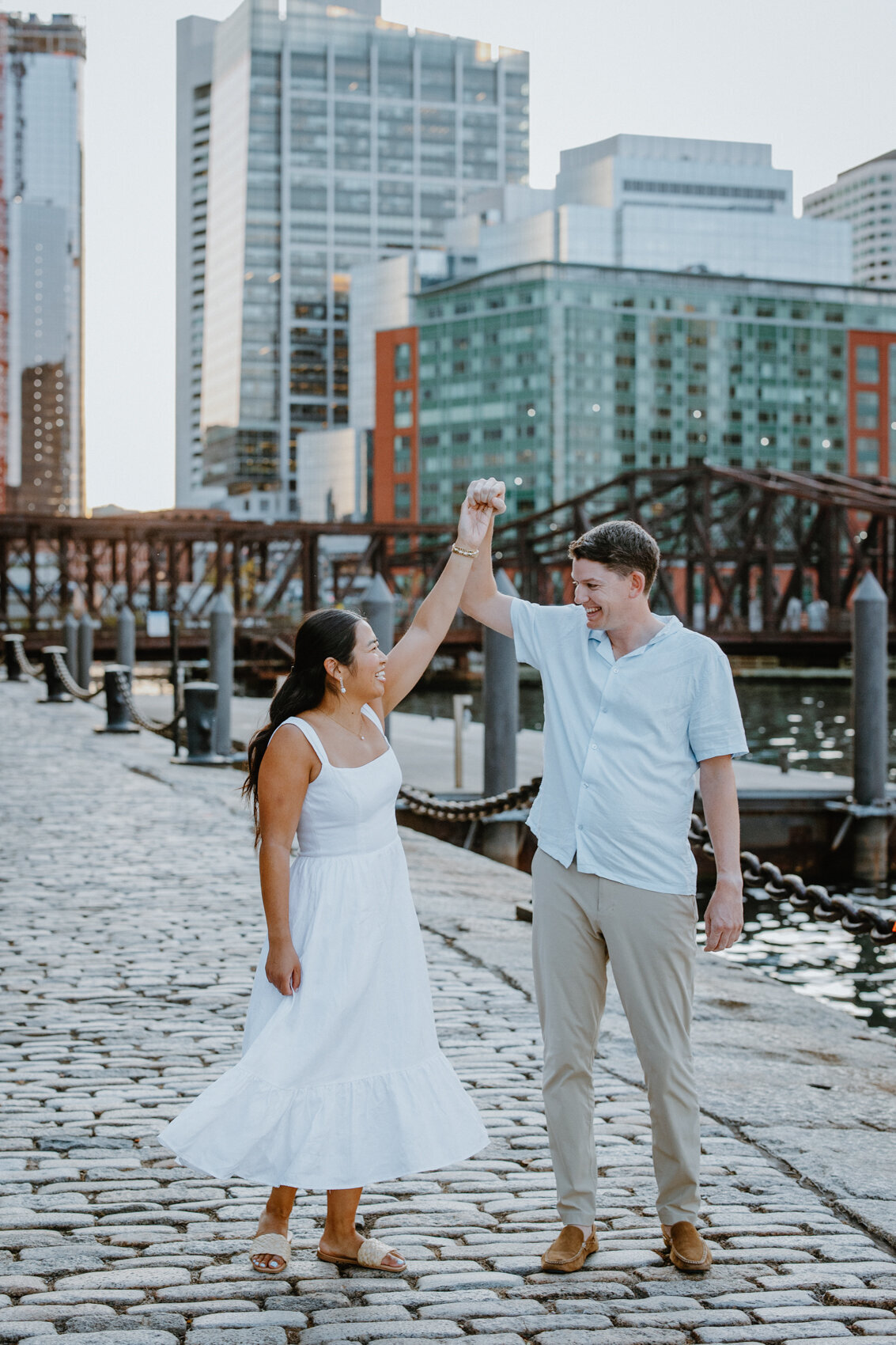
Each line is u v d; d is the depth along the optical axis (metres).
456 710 14.99
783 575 101.06
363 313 147.50
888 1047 5.38
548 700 3.48
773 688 55.41
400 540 123.38
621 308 120.69
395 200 184.62
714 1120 4.43
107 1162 4.01
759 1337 2.83
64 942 7.16
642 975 3.29
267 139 180.00
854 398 127.50
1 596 58.28
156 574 61.59
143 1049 5.23
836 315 126.62
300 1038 3.08
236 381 180.88
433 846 11.14
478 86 188.25
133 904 8.28
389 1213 3.68
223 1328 2.84
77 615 59.03
